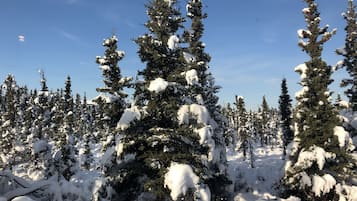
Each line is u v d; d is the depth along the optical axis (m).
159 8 15.74
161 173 13.31
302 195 23.81
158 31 15.60
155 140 13.93
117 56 24.86
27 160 36.44
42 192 7.19
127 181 14.91
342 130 23.12
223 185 18.86
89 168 52.78
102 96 22.81
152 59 15.41
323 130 23.52
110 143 20.11
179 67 15.38
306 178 22.75
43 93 50.62
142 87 14.84
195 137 13.85
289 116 50.41
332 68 25.48
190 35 28.28
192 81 14.34
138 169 14.35
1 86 87.31
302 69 25.67
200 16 29.06
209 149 14.58
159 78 14.15
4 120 55.72
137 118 13.91
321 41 25.70
